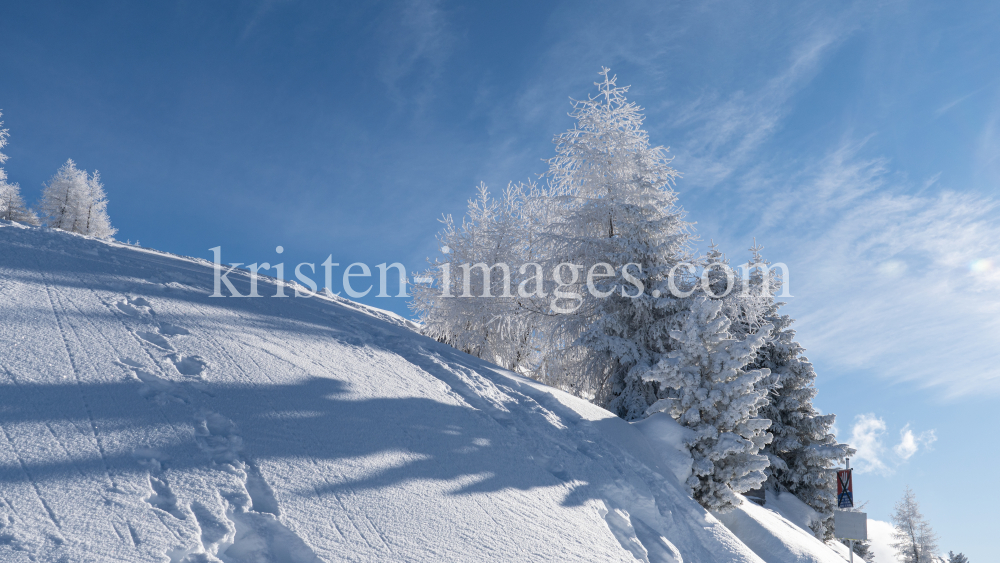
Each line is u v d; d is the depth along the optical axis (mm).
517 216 22578
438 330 21359
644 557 6355
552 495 6465
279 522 3934
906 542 37062
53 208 42375
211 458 4449
